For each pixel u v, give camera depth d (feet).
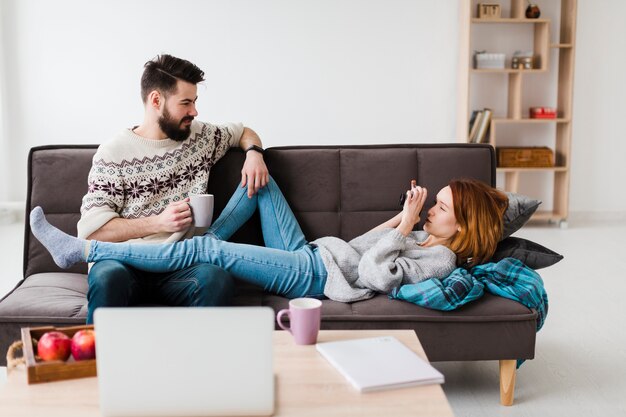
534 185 18.35
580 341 9.14
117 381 4.05
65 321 6.46
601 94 18.02
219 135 8.01
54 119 17.48
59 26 17.17
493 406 7.16
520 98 16.97
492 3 17.47
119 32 17.26
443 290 6.54
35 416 4.06
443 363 8.39
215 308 4.07
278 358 4.92
